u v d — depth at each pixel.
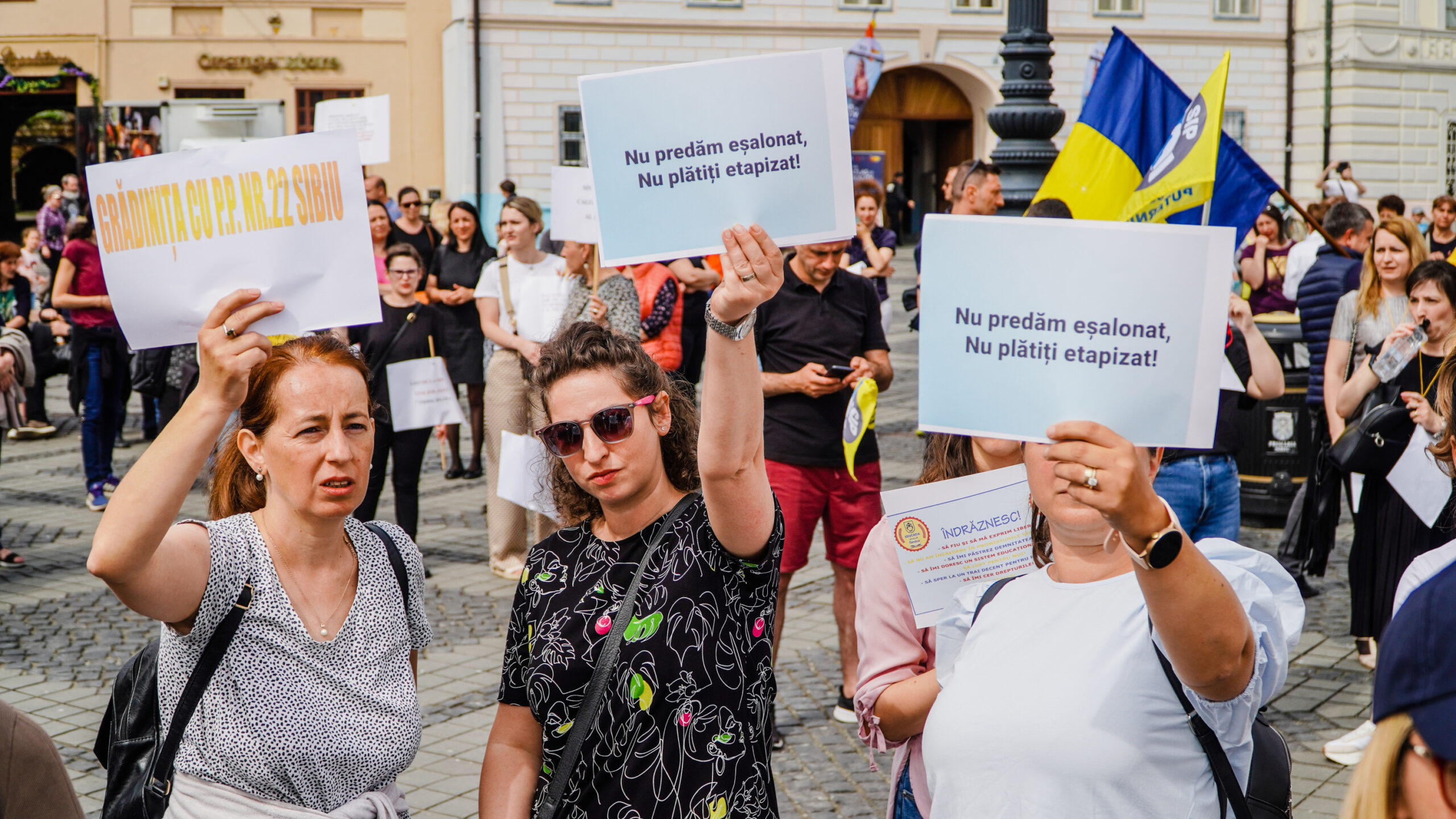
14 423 7.68
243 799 2.15
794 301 4.82
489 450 6.95
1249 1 29.17
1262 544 7.42
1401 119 29.12
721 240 2.08
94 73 28.53
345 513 2.22
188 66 28.73
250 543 2.22
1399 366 4.68
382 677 2.28
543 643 2.24
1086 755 1.85
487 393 6.90
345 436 2.22
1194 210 3.07
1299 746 4.52
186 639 2.16
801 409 4.77
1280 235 11.30
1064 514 1.94
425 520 8.40
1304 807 4.04
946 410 1.80
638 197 2.08
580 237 6.55
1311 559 5.26
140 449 10.62
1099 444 1.58
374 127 9.48
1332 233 7.66
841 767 4.40
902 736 2.42
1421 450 4.34
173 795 2.16
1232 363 4.36
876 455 4.85
